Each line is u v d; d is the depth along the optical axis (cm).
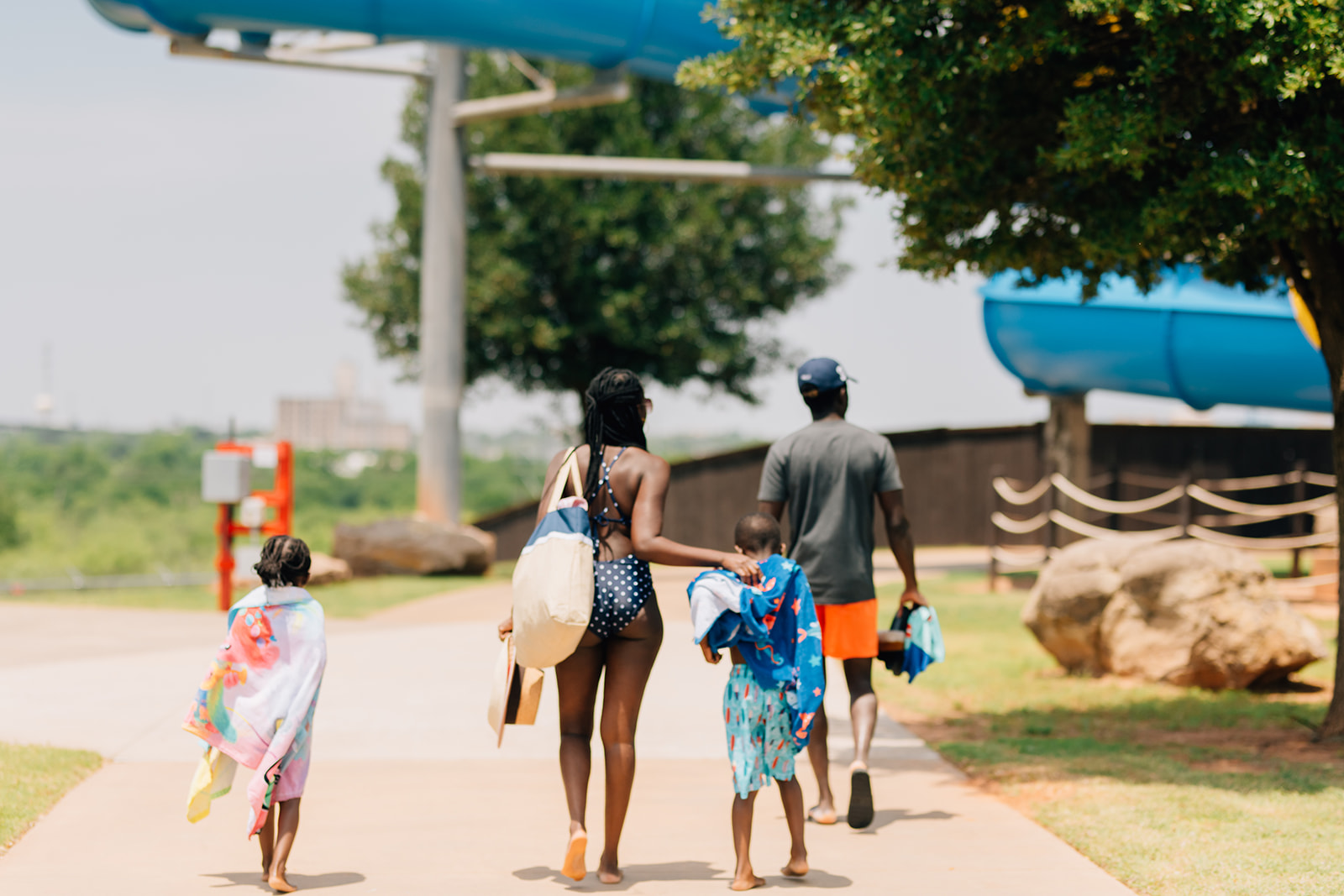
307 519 6700
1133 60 790
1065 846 580
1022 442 2716
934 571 2266
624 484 521
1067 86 817
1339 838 577
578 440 3406
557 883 521
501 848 575
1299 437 2589
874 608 637
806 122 944
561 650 488
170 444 7531
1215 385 1836
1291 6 662
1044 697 1019
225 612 1661
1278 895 497
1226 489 2473
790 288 3316
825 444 638
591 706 525
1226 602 1040
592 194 3152
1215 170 711
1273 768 745
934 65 772
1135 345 1836
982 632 1407
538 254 3103
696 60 873
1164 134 727
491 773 736
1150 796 662
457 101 2195
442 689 1024
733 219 3228
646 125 3288
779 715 518
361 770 745
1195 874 525
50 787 671
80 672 1102
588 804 659
